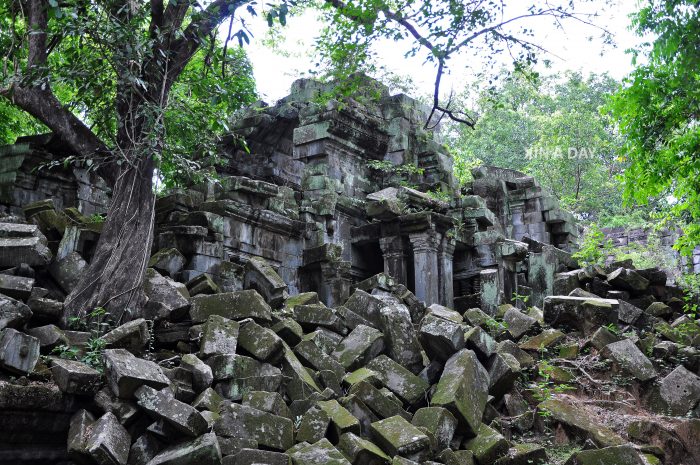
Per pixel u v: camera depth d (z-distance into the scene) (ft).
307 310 37.76
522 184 79.97
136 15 37.11
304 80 67.31
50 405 25.03
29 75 36.19
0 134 58.65
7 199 43.52
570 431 34.14
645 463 30.50
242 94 46.85
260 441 26.78
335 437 28.32
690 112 42.22
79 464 24.52
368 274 60.44
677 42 38.40
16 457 24.39
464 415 30.99
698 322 45.52
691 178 45.01
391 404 31.12
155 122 35.68
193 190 48.11
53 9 37.06
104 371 26.48
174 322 34.30
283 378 31.22
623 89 43.93
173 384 27.58
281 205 50.47
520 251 59.41
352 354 34.91
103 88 39.22
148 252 35.35
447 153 69.87
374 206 55.26
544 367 39.50
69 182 47.14
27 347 26.14
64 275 35.22
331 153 61.72
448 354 34.83
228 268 40.70
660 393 37.70
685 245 51.55
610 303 44.19
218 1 38.32
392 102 68.13
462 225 60.95
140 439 25.04
